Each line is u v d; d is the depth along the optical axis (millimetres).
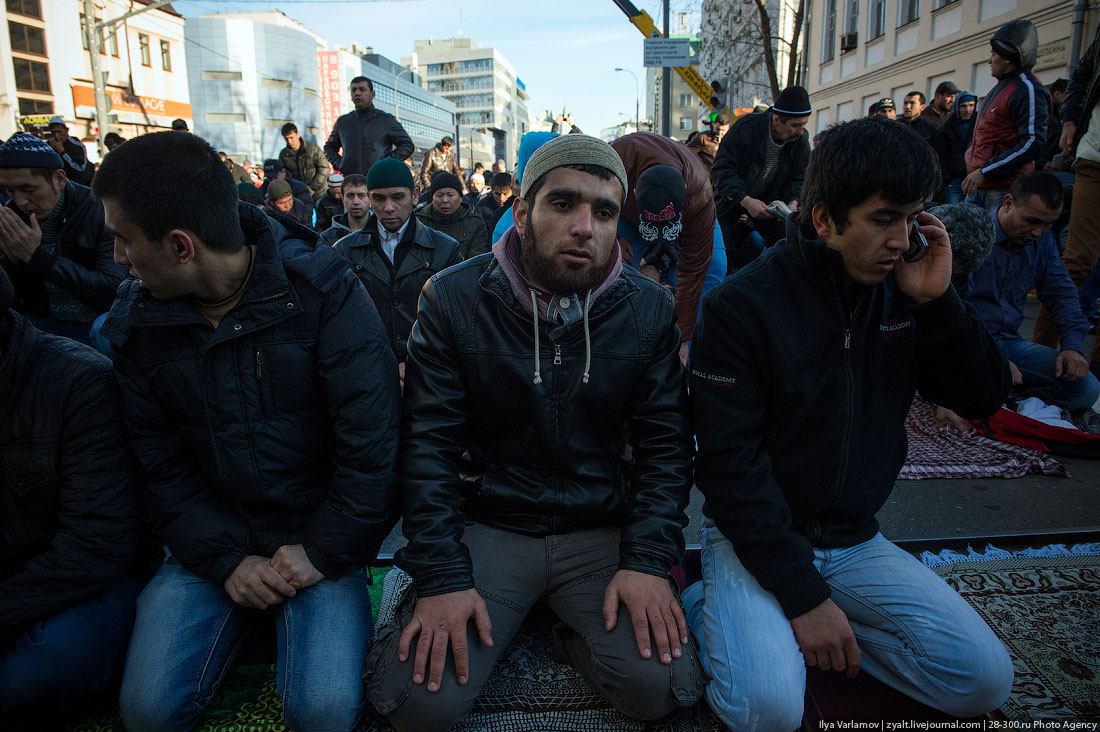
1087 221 3971
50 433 1597
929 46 12555
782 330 1604
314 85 58250
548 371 1644
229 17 56656
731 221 4531
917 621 1583
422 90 85625
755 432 1658
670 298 1770
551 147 1493
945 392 1723
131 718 1525
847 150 1429
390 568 2305
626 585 1588
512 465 1760
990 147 4949
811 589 1554
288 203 6652
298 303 1619
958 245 2729
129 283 1705
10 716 1568
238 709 1691
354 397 1648
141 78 36031
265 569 1630
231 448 1639
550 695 1729
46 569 1604
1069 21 8922
